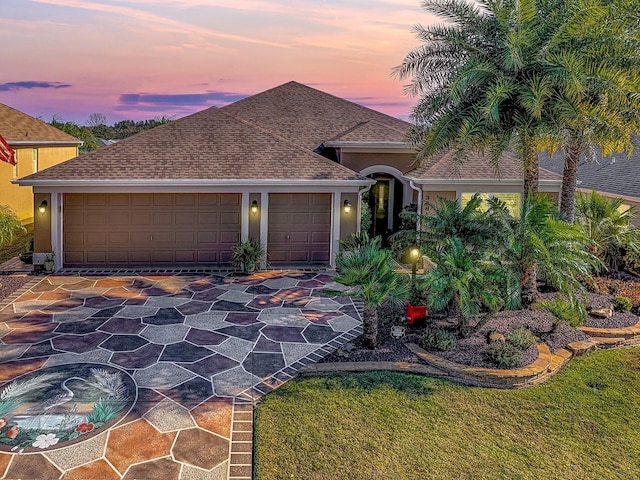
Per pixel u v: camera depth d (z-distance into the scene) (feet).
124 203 58.18
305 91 85.97
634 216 61.87
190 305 46.19
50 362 33.45
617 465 24.17
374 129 69.36
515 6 40.93
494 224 41.78
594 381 33.45
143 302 46.73
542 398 30.73
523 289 45.01
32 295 48.16
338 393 30.19
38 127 96.37
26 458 23.15
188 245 59.77
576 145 46.80
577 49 42.09
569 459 24.53
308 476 22.53
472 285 36.35
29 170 88.22
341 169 60.85
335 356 35.45
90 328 39.83
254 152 62.18
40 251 56.70
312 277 56.59
